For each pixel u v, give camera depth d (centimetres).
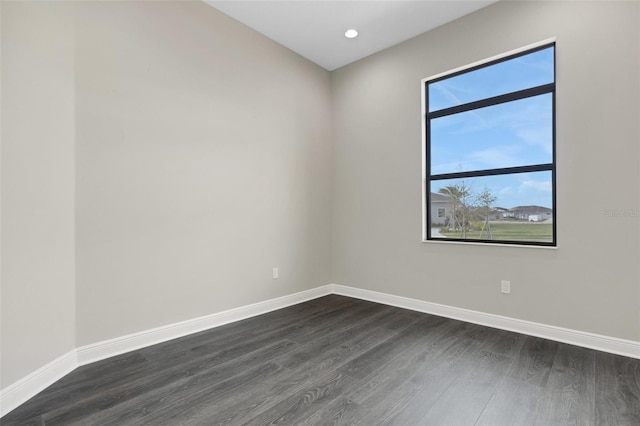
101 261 236
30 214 192
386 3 302
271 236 363
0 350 173
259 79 351
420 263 356
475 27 314
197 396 187
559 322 268
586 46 254
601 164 248
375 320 326
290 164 385
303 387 197
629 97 237
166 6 275
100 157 236
